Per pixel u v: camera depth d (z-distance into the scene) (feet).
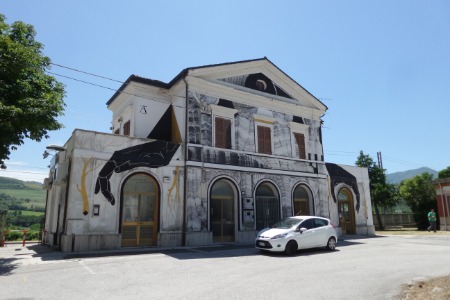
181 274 29.76
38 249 49.98
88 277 28.40
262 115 66.69
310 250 47.26
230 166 59.82
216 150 58.90
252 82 66.95
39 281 26.91
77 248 44.57
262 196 63.72
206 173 56.90
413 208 110.63
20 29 40.47
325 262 36.60
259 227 61.41
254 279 27.63
